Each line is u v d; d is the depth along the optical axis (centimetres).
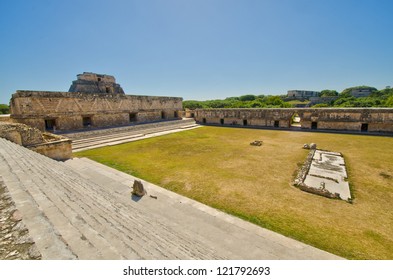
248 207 787
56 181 521
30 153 900
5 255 207
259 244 574
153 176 1121
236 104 6381
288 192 909
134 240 321
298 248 559
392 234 623
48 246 228
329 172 1140
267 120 3141
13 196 344
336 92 10169
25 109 1980
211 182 1028
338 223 680
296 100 8206
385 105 4247
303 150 1655
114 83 3247
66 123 2308
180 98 4044
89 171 1183
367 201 820
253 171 1178
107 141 2111
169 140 2220
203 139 2259
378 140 1981
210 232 627
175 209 764
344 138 2123
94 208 407
